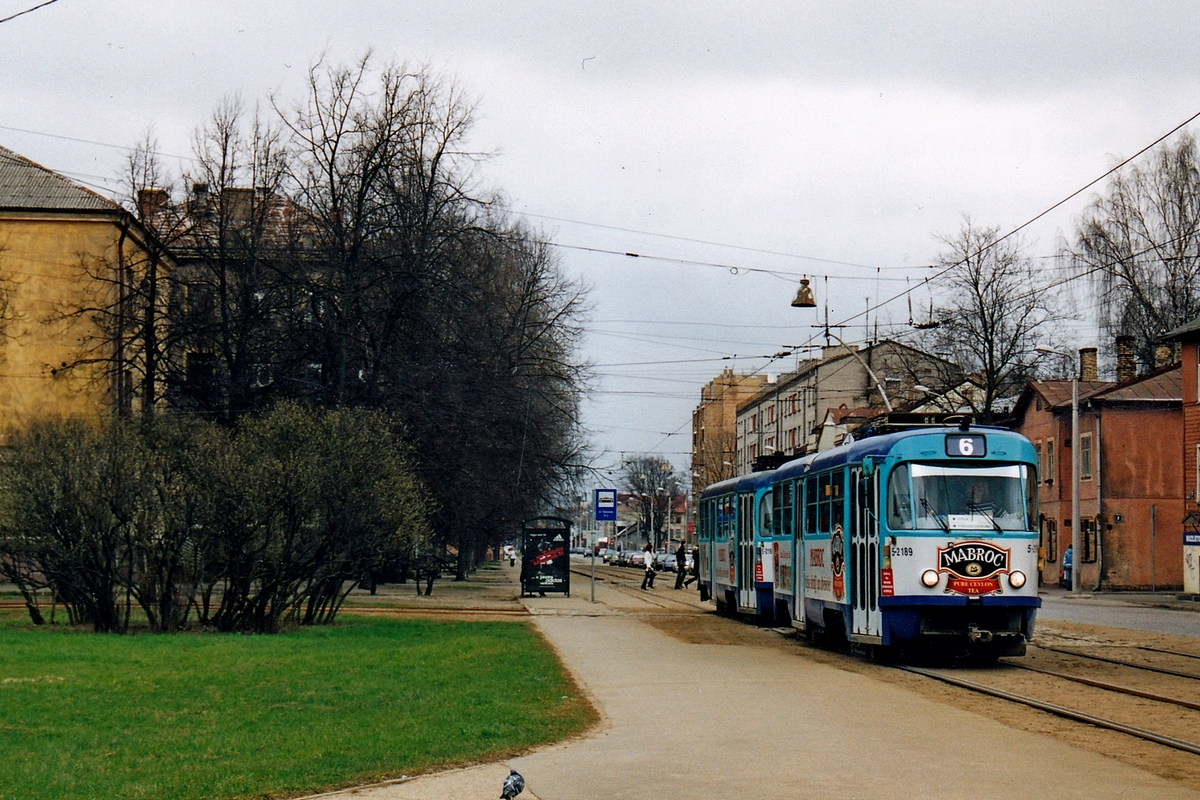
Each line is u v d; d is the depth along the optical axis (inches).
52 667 641.6
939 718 494.3
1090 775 373.7
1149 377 2311.8
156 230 1628.9
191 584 923.4
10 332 1790.1
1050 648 870.4
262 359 1625.2
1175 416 2300.7
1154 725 481.4
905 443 740.7
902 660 769.6
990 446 742.5
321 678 611.2
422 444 1615.4
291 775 368.2
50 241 1812.3
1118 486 2287.2
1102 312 2271.2
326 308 1620.3
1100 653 829.8
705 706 531.2
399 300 1601.9
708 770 383.6
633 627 1057.5
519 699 538.9
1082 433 2354.8
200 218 1621.6
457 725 461.7
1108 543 2274.9
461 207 1654.8
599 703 538.9
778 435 4106.8
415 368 1624.0
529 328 2050.9
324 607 1085.8
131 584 904.9
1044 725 480.1
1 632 860.0
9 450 995.9
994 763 393.4
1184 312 2142.0
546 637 921.5
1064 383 2529.5
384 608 1311.5
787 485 1002.1
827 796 344.5
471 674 634.8
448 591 1830.7
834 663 749.3
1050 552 2475.4
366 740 427.2
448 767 386.9
